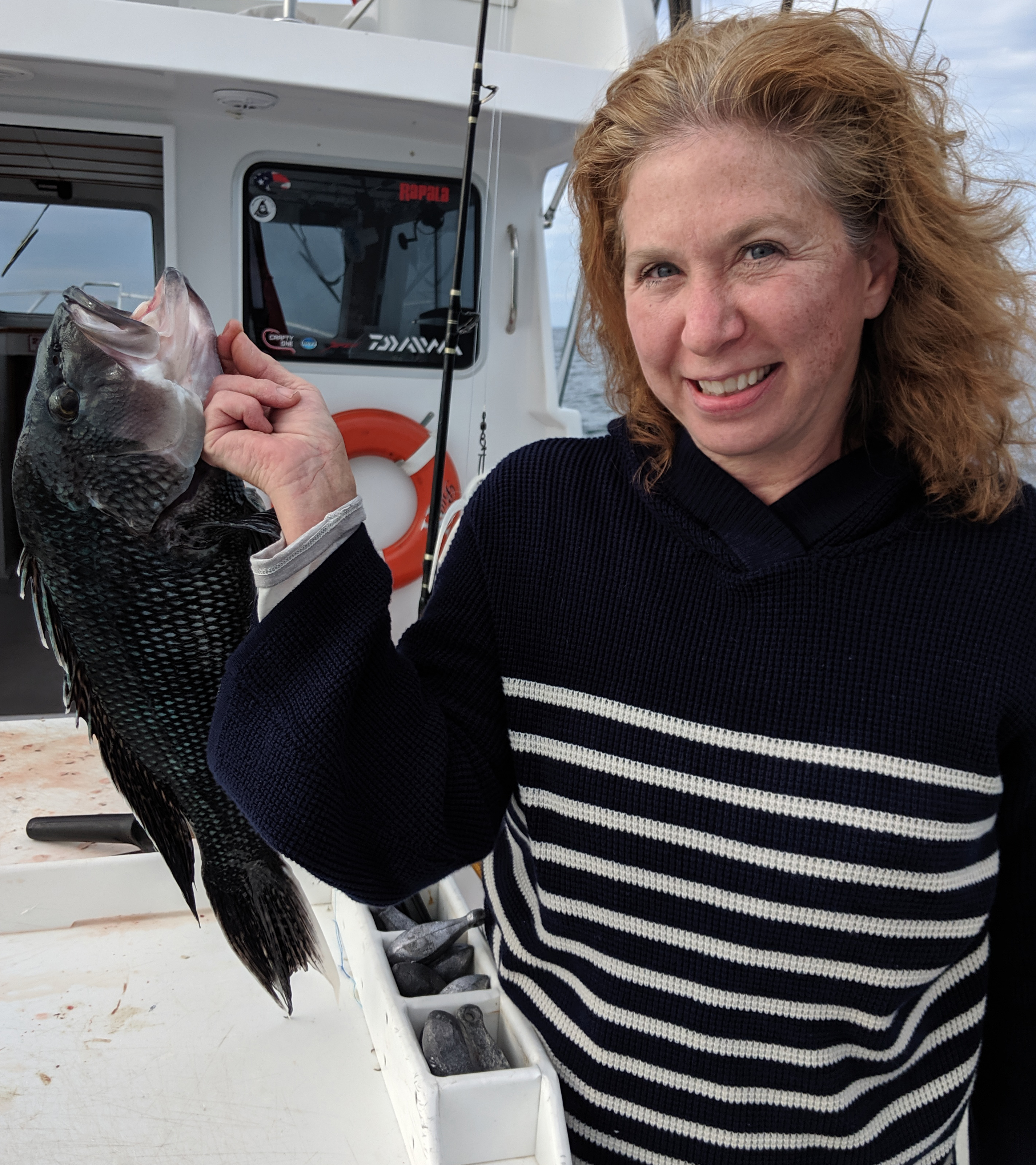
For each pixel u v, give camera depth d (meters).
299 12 3.12
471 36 3.16
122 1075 1.24
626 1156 0.98
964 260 0.83
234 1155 1.11
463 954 1.27
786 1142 0.94
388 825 0.93
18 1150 1.11
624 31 2.70
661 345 0.84
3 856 1.61
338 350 2.98
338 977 1.17
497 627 1.02
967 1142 1.16
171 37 2.32
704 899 0.92
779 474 0.92
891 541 0.89
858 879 0.88
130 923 1.56
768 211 0.76
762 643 0.90
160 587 1.00
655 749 0.93
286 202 2.84
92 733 1.06
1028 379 0.89
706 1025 0.93
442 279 3.02
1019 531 0.89
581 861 0.97
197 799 1.09
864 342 0.91
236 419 0.91
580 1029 1.01
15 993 1.38
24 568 1.02
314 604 0.89
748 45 0.77
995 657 0.87
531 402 3.20
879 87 0.77
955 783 0.88
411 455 3.03
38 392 0.96
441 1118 0.98
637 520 0.97
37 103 2.60
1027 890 1.01
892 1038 0.95
